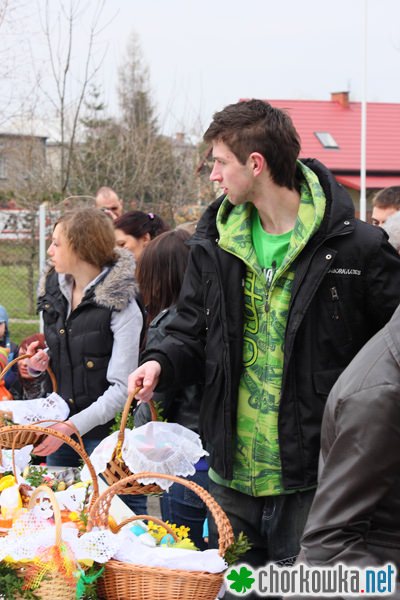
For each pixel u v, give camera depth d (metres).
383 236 2.77
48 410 3.46
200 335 2.98
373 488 1.70
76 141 14.52
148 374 2.84
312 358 2.72
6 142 14.30
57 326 3.92
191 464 2.79
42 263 8.91
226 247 2.86
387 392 1.69
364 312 2.77
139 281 3.62
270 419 2.79
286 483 2.74
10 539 2.33
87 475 2.96
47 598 2.28
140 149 15.24
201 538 3.45
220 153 2.78
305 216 2.74
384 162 27.95
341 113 29.95
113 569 2.31
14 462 2.99
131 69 18.22
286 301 2.76
